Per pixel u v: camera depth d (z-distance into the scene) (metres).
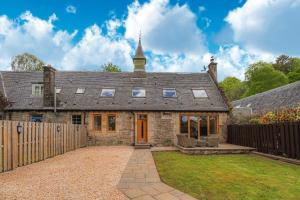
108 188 6.06
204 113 19.14
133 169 8.59
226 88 57.06
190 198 5.31
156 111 18.92
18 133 8.98
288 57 51.81
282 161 10.80
